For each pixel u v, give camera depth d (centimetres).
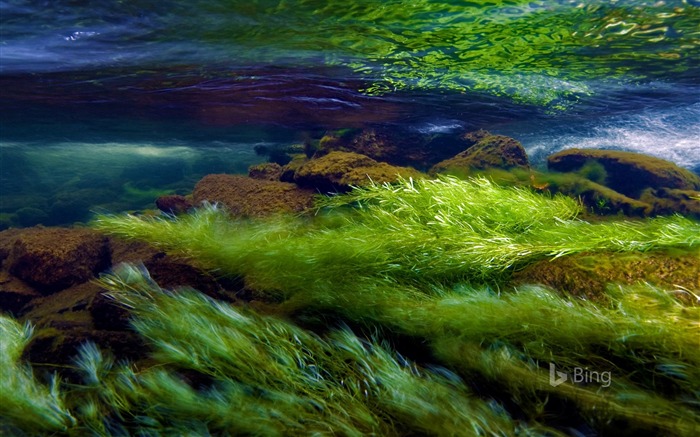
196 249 75
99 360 45
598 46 112
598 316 42
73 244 99
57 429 36
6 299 91
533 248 60
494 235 66
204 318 47
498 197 79
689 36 105
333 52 116
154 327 48
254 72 135
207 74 137
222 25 97
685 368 36
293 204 116
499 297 49
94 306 57
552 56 120
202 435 35
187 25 97
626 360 39
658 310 42
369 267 61
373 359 42
